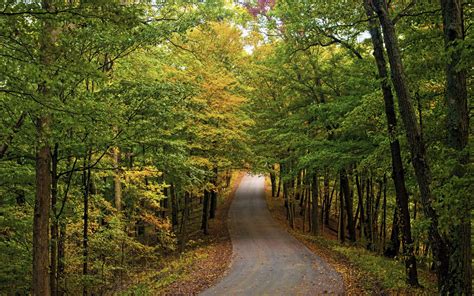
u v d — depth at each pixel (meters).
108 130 9.72
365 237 26.33
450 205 6.34
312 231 28.19
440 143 10.93
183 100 12.25
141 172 14.86
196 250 21.81
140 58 12.83
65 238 12.42
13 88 6.34
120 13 5.97
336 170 19.38
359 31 13.22
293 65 21.00
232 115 21.78
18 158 10.95
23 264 11.20
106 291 13.95
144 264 19.89
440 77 11.10
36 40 6.21
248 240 23.31
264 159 25.77
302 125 22.14
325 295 11.14
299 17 14.46
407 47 11.36
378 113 14.80
